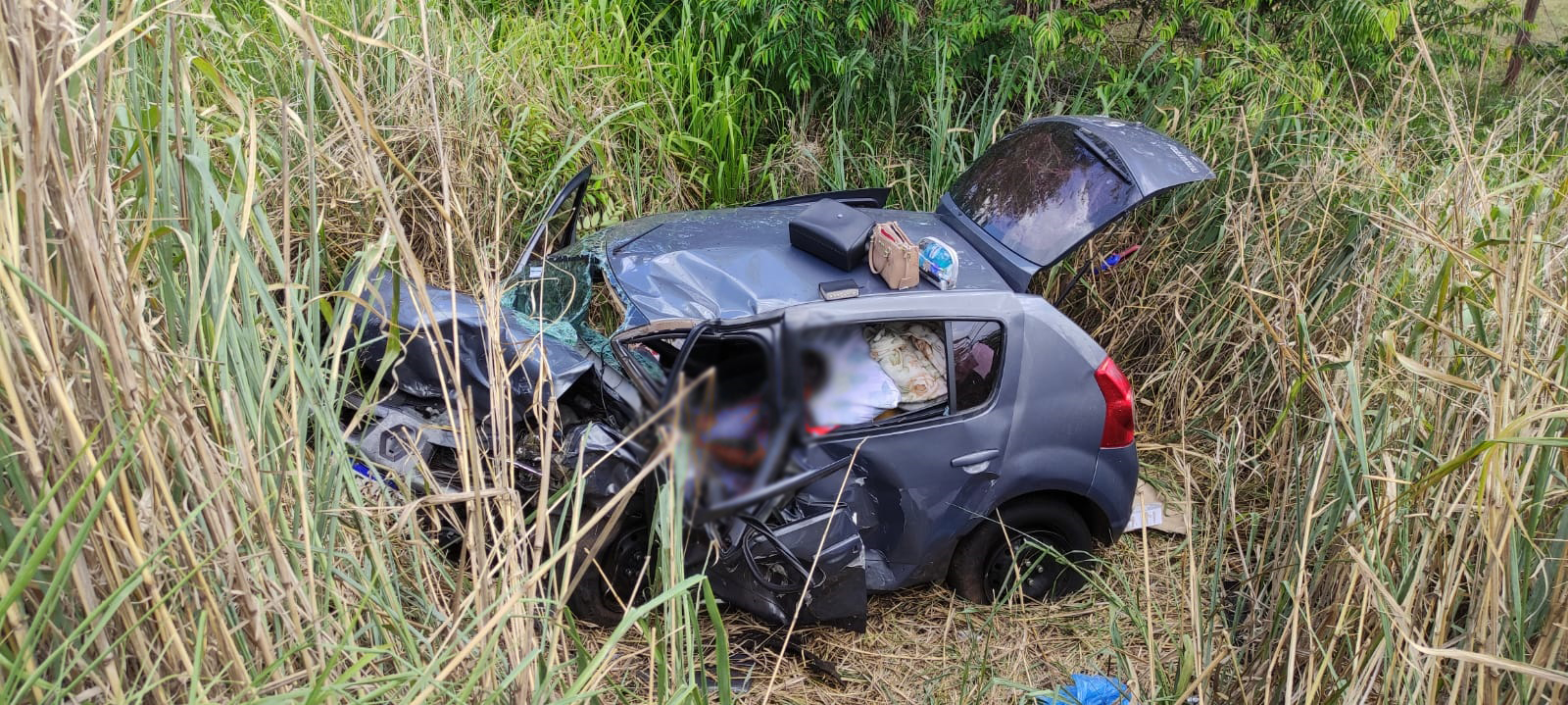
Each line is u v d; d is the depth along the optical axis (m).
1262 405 4.46
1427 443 2.68
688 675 1.97
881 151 6.07
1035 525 3.67
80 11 1.53
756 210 4.30
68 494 1.41
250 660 1.66
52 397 1.39
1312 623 2.76
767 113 6.16
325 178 3.52
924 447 3.32
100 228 1.43
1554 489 2.27
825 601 3.28
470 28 5.41
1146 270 5.18
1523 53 6.42
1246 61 5.54
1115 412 3.56
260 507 1.61
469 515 1.92
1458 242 2.69
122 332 1.47
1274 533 3.50
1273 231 4.71
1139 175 3.88
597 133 5.16
